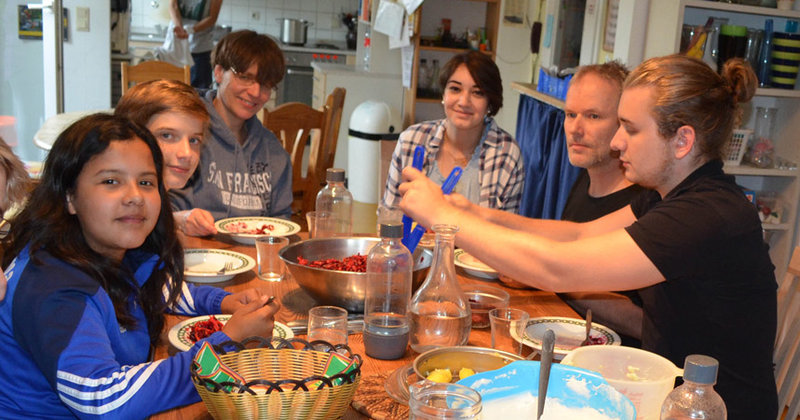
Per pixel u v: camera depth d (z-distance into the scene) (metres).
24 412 1.24
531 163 4.27
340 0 8.13
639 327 1.72
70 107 5.88
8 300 1.21
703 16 3.47
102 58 5.84
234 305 1.51
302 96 7.54
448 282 1.37
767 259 1.44
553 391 1.01
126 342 1.31
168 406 1.13
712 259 1.36
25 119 5.78
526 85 4.88
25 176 1.54
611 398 0.97
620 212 1.90
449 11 5.55
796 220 3.43
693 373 0.91
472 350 1.21
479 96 2.56
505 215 1.95
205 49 6.33
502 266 1.39
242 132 2.58
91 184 1.25
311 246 1.77
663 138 1.41
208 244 2.09
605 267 1.35
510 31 5.50
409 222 1.55
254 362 1.13
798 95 3.25
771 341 1.46
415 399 0.87
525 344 1.43
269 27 8.05
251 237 2.08
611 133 2.08
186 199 2.38
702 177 1.42
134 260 1.43
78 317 1.16
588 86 2.08
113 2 6.18
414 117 5.50
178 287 1.49
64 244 1.26
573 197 2.34
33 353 1.15
